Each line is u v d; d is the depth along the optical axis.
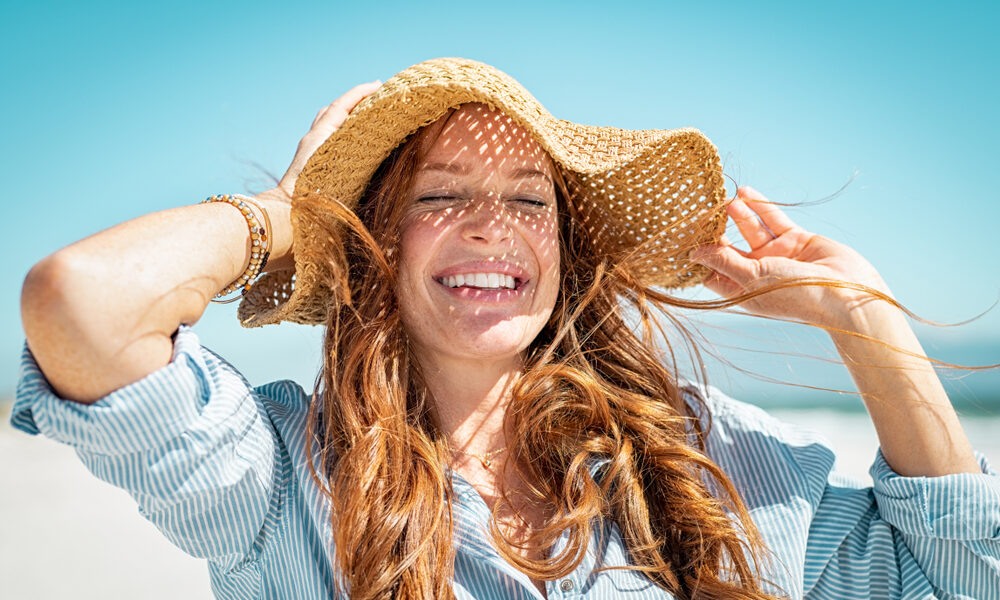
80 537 7.07
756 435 2.09
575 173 2.15
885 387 1.85
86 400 1.30
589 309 2.24
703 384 2.27
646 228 2.27
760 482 2.00
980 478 1.77
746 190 2.14
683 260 2.28
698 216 2.19
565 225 2.24
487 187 1.87
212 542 1.60
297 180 1.78
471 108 1.87
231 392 1.55
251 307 2.22
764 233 2.14
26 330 1.24
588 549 1.77
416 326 1.91
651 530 1.88
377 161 1.91
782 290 1.98
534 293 1.93
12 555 6.56
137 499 1.47
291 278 2.19
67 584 5.80
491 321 1.86
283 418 1.83
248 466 1.57
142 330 1.33
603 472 1.95
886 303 1.90
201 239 1.51
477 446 1.97
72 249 1.30
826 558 1.91
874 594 1.89
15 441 11.98
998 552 1.76
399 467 1.74
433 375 1.97
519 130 1.91
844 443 10.90
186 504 1.47
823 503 1.99
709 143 2.03
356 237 1.98
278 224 1.75
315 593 1.68
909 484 1.80
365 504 1.66
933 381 1.86
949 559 1.79
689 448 1.94
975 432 11.19
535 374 2.02
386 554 1.62
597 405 1.99
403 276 1.89
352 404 1.81
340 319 1.97
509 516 1.88
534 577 1.68
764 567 1.86
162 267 1.39
